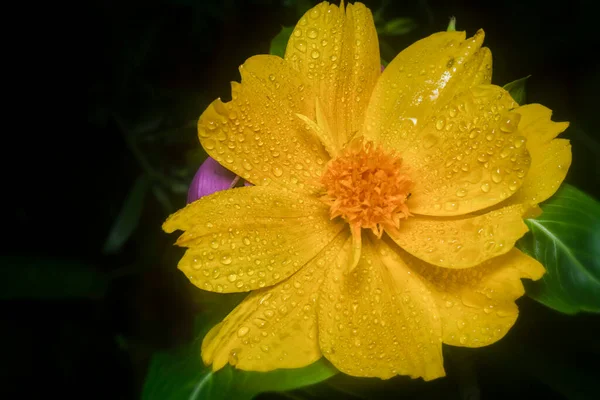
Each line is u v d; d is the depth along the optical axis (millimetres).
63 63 152
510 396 135
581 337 126
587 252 112
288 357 105
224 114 110
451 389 124
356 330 106
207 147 110
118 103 156
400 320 107
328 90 116
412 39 157
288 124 115
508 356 126
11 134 154
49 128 156
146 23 152
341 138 119
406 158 117
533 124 110
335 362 104
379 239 115
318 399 128
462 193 111
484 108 110
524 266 104
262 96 112
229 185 118
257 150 113
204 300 135
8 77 150
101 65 153
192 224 106
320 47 116
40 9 147
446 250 108
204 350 105
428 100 117
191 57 157
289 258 110
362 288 110
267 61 111
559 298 110
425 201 114
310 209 116
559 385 123
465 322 105
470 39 116
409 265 111
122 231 150
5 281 149
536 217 110
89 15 150
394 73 118
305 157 117
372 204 114
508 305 103
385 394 123
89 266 157
